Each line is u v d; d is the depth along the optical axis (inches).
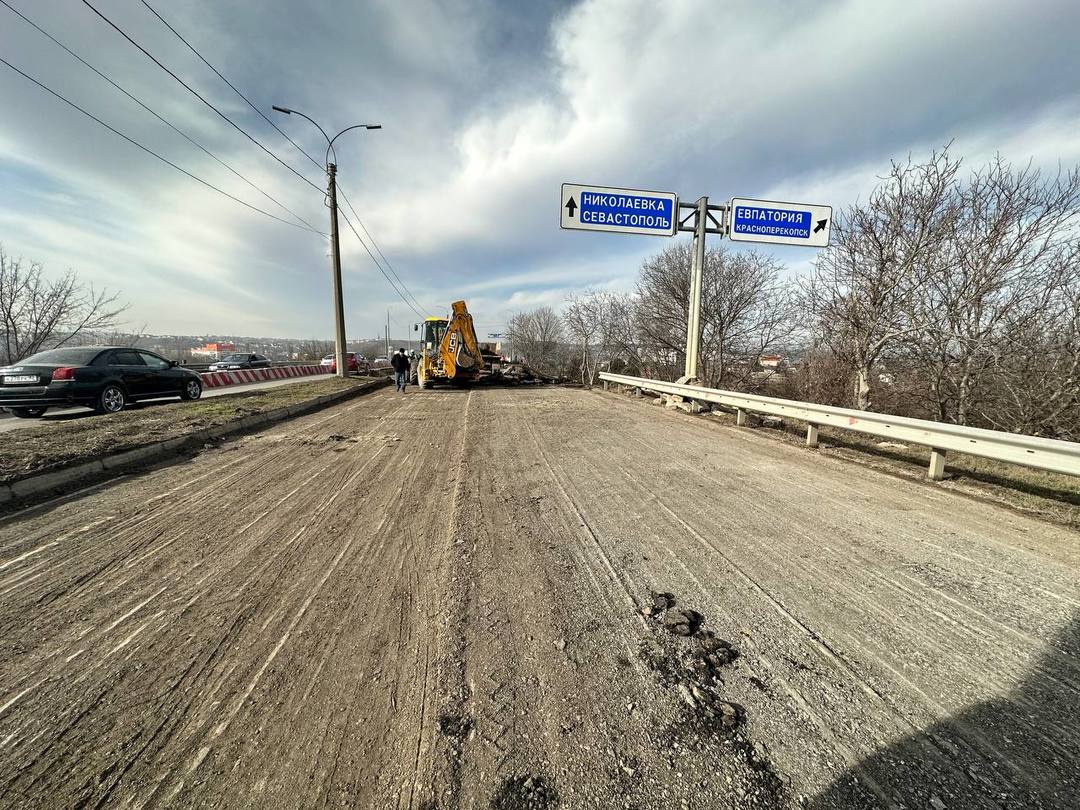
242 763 65.2
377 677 81.4
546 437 287.3
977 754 64.1
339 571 119.6
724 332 673.6
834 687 77.2
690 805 57.7
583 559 123.7
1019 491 177.9
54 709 75.1
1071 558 122.6
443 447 263.7
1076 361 292.7
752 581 111.6
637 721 70.9
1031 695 74.7
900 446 257.9
